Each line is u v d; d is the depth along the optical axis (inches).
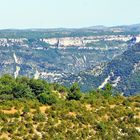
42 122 2464.3
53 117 2544.3
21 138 2271.2
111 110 2792.8
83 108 2773.1
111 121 2632.9
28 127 2378.2
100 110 2760.8
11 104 2760.8
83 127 2492.6
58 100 3051.2
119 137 2480.3
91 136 2422.5
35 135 2295.8
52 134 2337.6
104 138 2423.7
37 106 2755.9
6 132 2305.6
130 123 2662.4
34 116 2484.0
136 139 2475.4
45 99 2960.1
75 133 2393.0
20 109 2699.3
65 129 2418.8
